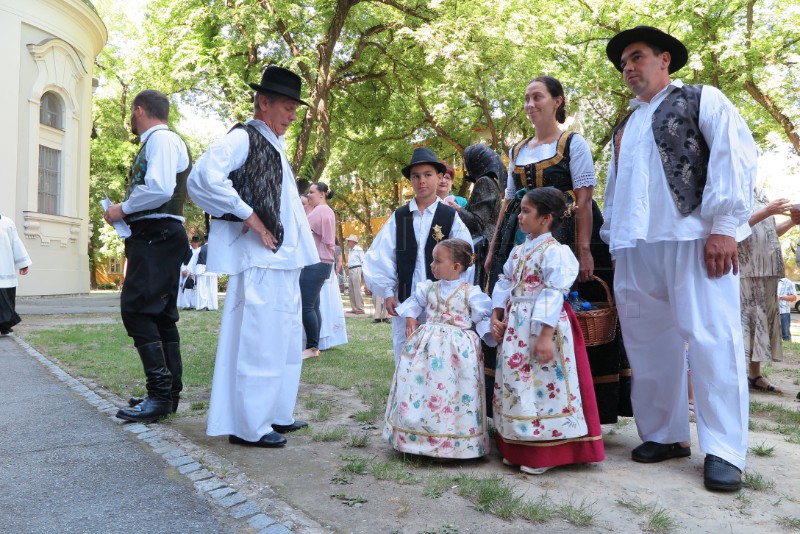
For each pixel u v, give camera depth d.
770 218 5.49
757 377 5.45
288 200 3.66
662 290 3.29
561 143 3.72
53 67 17.98
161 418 3.94
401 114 21.78
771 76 14.39
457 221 3.95
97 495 2.63
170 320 4.16
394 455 3.31
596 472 3.12
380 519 2.43
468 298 3.41
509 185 4.03
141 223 3.88
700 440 3.02
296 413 4.27
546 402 3.10
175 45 17.42
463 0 17.20
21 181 17.14
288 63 15.76
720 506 2.64
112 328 9.34
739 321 3.09
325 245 6.70
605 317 3.39
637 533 2.35
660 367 3.33
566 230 3.67
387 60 19.53
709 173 3.04
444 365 3.24
